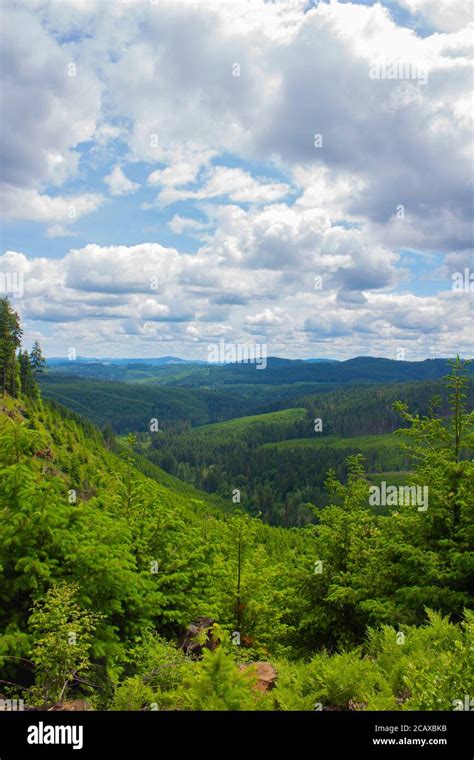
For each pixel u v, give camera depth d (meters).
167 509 13.92
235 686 5.98
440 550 10.73
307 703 5.84
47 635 7.36
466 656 5.29
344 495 13.07
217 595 14.21
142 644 10.05
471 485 10.88
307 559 13.04
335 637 11.71
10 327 104.69
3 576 8.38
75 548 9.25
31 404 106.75
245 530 15.22
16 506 9.09
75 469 82.50
